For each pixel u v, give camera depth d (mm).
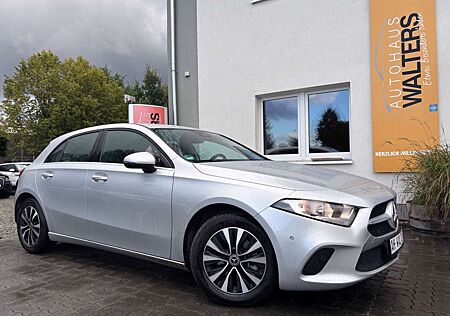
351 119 6418
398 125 5949
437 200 4840
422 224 5008
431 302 2932
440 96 5672
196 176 3141
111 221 3633
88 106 31422
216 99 8070
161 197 3256
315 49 6809
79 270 3941
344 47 6500
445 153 5059
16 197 4750
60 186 4176
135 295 3211
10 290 3387
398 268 3744
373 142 6141
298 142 7199
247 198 2809
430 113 5723
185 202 3104
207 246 2969
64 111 30234
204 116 8242
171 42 8805
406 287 3248
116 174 3660
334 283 2545
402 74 5918
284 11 7160
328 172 3430
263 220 2711
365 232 2631
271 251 2721
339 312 2779
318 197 2668
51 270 3959
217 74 8055
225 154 3910
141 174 3463
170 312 2848
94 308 2953
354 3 6395
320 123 6961
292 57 7074
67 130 30531
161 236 3258
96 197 3777
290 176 3020
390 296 3059
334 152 6805
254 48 7543
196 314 2801
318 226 2592
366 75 6277
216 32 8062
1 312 2912
